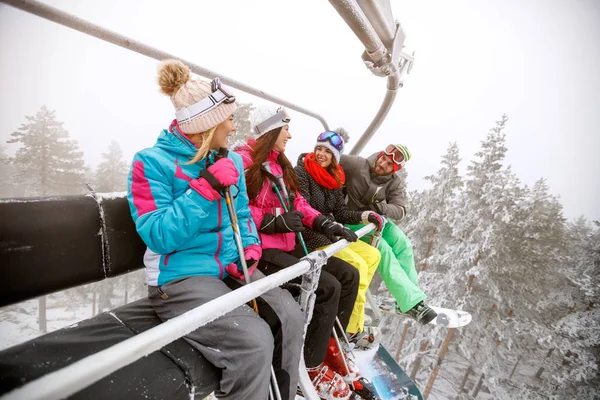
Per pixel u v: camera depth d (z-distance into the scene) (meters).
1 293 1.13
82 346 1.18
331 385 1.90
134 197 1.29
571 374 16.97
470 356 17.73
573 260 20.56
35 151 18.25
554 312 19.03
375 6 1.89
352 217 2.84
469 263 17.23
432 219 19.03
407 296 2.92
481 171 18.34
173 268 1.37
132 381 1.02
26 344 1.14
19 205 1.19
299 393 1.99
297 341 1.49
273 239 2.04
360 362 2.68
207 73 2.09
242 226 1.71
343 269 2.10
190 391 1.09
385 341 20.62
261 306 1.50
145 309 1.49
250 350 1.17
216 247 1.50
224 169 1.31
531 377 20.72
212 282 1.37
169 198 1.33
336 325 2.15
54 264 1.27
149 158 1.33
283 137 2.13
